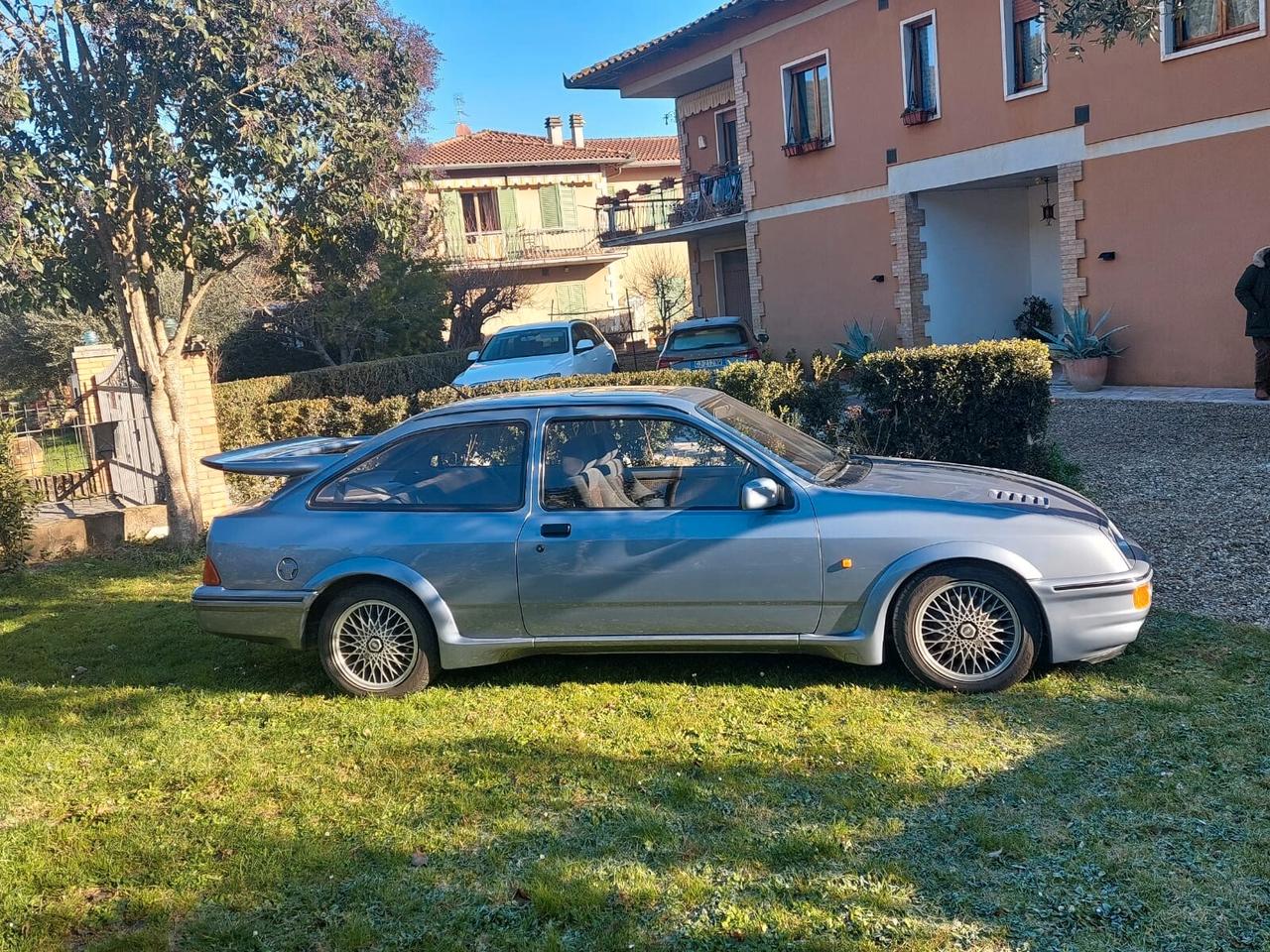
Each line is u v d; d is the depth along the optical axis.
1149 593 4.80
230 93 8.14
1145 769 3.88
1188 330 14.27
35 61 7.98
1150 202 14.43
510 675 5.49
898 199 18.36
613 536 4.99
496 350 17.48
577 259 34.59
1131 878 3.19
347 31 8.77
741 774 4.09
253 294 22.86
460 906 3.30
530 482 5.19
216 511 10.60
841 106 19.16
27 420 12.23
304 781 4.30
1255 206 13.22
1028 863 3.32
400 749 4.58
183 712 5.26
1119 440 11.12
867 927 3.04
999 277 19.47
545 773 4.24
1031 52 15.79
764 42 20.53
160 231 9.09
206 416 10.58
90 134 8.44
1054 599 4.67
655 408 5.23
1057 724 4.36
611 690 5.16
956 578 4.76
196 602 5.43
